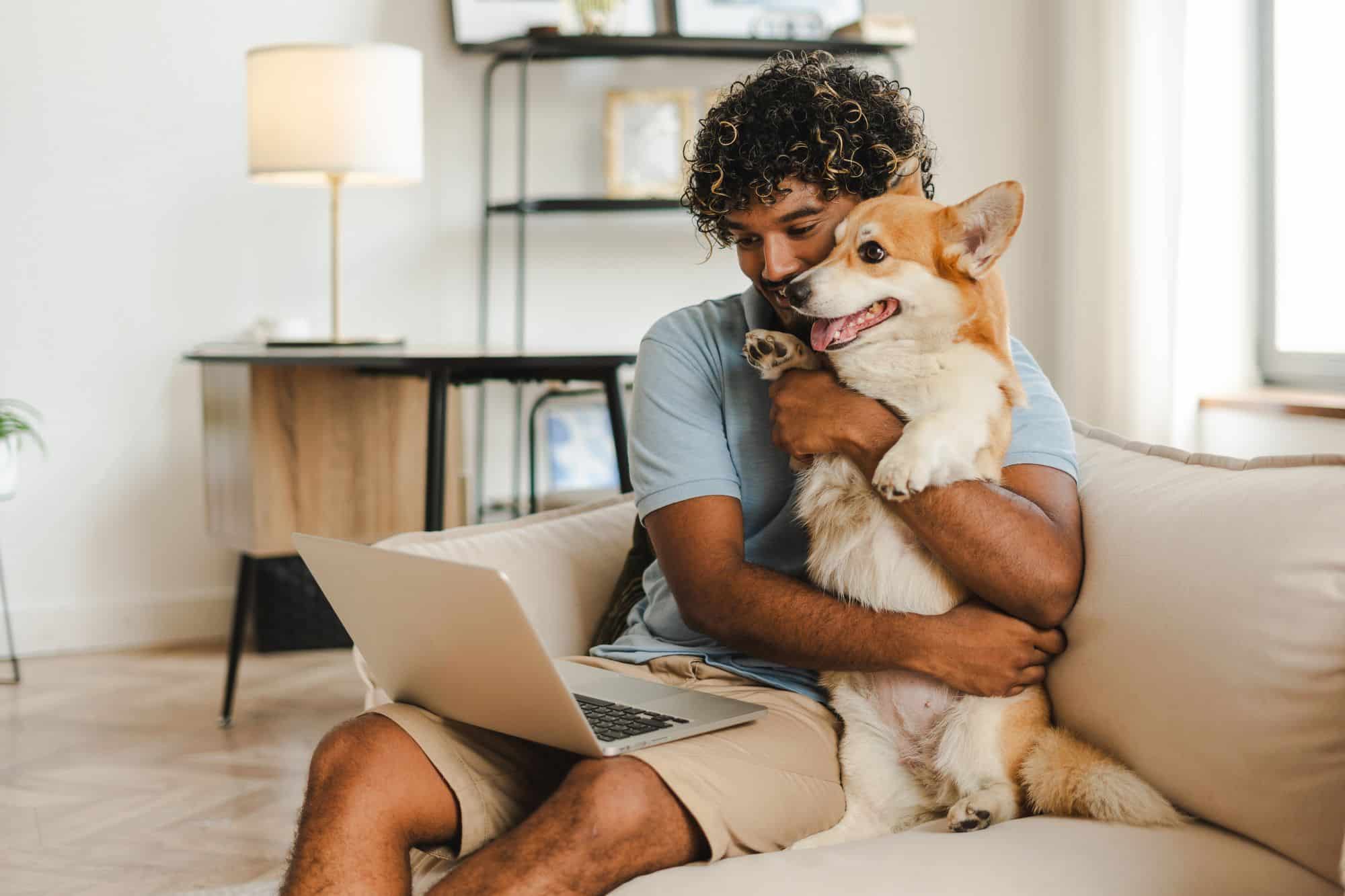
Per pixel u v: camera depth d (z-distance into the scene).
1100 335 3.45
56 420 3.39
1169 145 3.24
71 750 2.60
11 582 3.37
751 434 1.44
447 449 2.97
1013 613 1.27
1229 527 1.15
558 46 3.47
